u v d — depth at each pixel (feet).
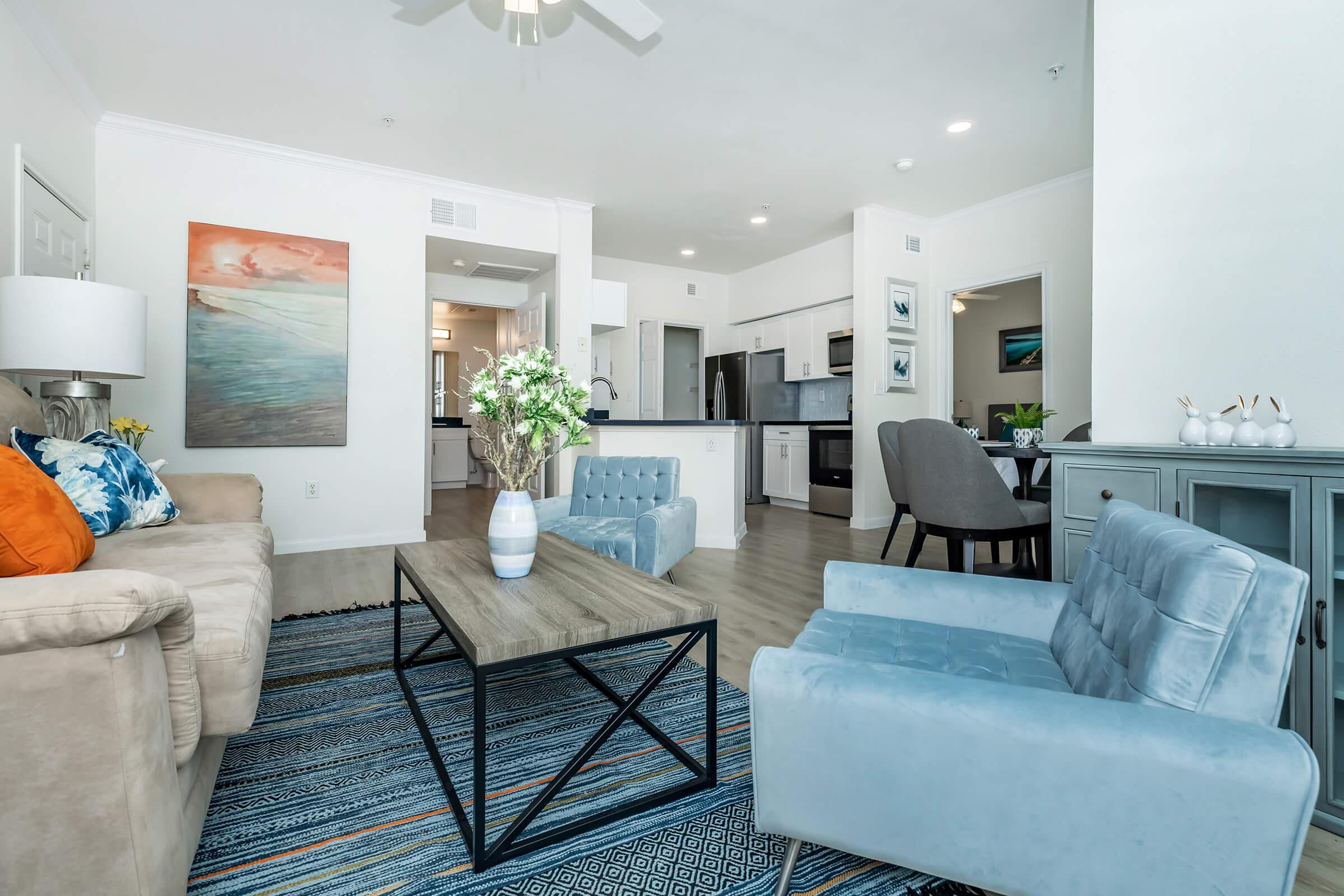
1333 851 4.18
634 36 7.27
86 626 2.52
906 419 17.46
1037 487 11.02
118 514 6.54
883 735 2.99
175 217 12.00
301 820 4.43
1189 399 6.29
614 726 4.56
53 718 2.58
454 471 27.68
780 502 21.40
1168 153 6.44
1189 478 5.41
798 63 9.82
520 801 4.64
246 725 3.78
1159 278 6.51
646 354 22.53
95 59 9.65
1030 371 22.63
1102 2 7.00
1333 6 5.39
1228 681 2.68
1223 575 2.73
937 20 8.79
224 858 4.03
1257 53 5.83
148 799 2.78
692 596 5.01
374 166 13.71
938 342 17.70
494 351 30.53
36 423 6.72
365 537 13.84
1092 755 2.63
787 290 21.22
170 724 3.07
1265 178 5.79
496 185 14.90
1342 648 4.52
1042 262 15.03
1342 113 5.34
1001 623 4.77
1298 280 5.58
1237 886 2.47
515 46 9.34
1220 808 2.47
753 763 3.31
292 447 13.11
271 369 12.78
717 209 16.63
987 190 15.29
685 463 14.53
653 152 13.07
